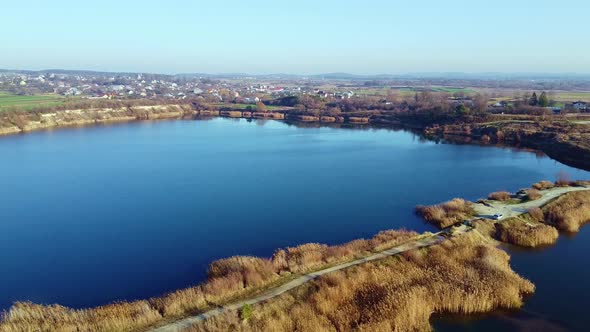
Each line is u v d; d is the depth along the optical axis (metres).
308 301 38.16
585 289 43.31
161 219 66.25
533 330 36.62
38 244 57.00
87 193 80.25
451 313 38.94
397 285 40.78
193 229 61.91
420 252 48.25
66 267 50.28
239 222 64.62
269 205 72.81
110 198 77.25
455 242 51.22
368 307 37.75
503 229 56.38
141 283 46.16
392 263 45.66
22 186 84.88
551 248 53.12
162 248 55.31
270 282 41.41
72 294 44.06
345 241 56.91
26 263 51.44
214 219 66.06
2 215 68.19
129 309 36.81
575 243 54.50
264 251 54.06
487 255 47.75
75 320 35.28
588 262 49.34
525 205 65.00
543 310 39.56
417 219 64.62
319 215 67.44
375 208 70.44
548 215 61.22
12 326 34.12
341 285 40.31
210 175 94.06
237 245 55.97
